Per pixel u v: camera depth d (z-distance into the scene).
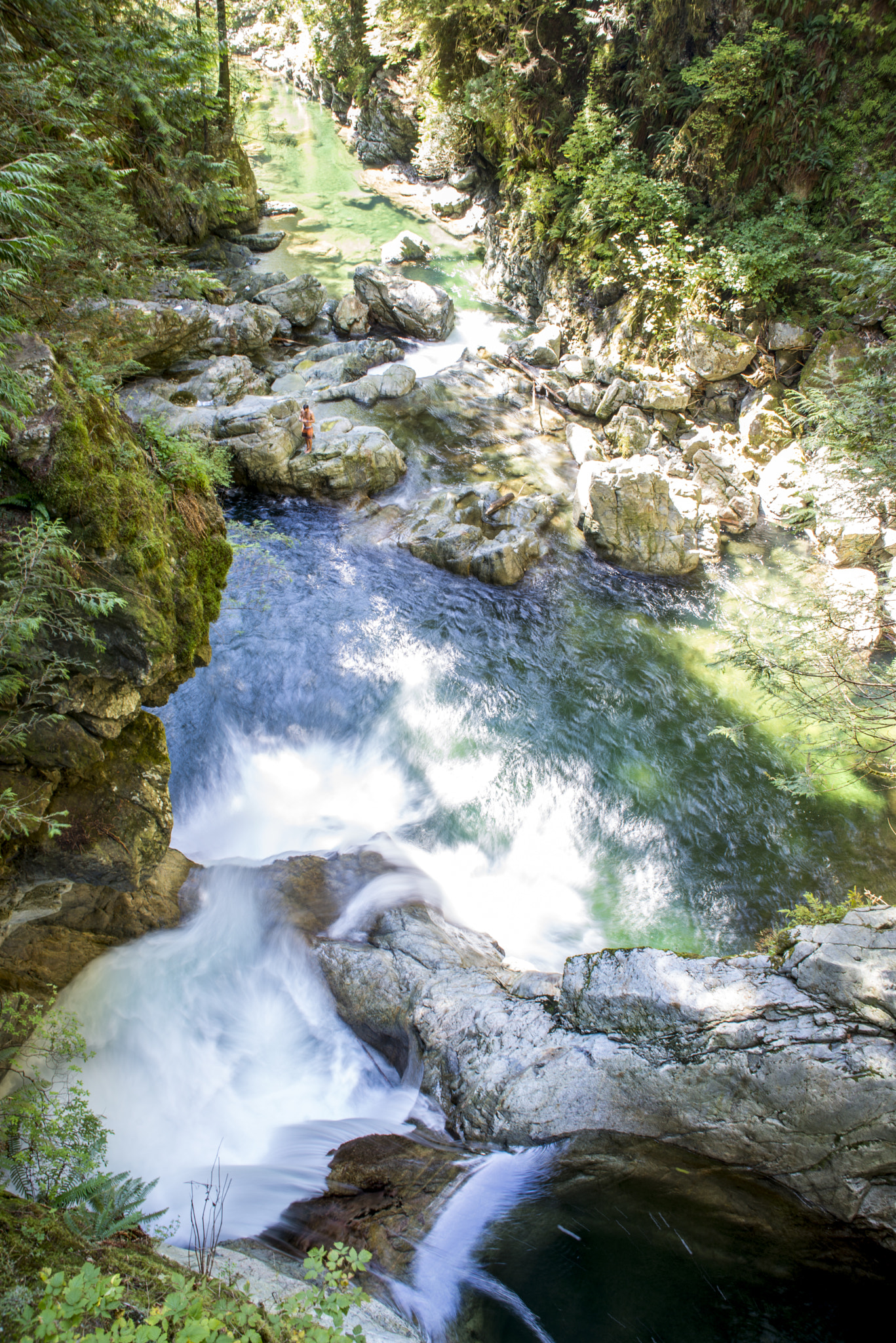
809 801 12.15
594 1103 6.39
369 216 28.95
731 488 17.59
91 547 5.24
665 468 18.05
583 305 21.98
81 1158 4.64
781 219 18.66
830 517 9.68
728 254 18.69
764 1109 6.01
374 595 14.38
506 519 16.28
